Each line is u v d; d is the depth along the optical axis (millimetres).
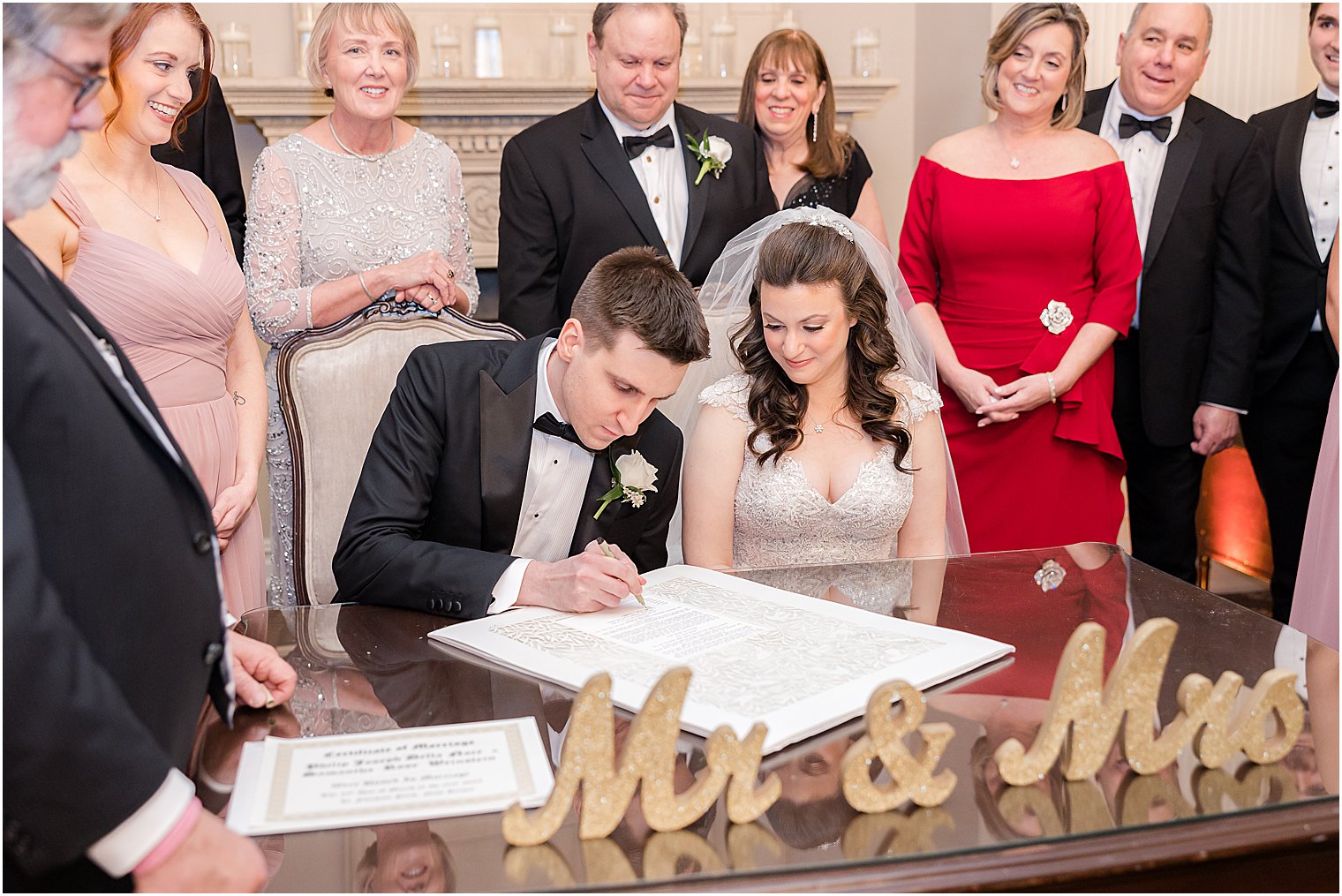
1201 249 3531
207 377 2389
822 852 1113
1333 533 2516
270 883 1066
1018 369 3293
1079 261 3270
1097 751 1243
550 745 1324
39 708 955
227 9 4746
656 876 1074
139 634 1183
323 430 2541
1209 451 3643
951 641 1617
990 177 3289
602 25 3283
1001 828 1156
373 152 3092
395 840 1133
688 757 1281
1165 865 1127
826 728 1347
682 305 1899
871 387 2445
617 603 1738
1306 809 1206
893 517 2482
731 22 5301
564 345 2010
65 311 1155
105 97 2195
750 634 1646
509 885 1062
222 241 2494
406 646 1656
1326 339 3600
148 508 1180
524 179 3365
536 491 2174
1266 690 1277
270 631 1729
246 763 1283
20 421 1093
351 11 2900
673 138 3445
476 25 4914
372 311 2623
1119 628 1706
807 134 3916
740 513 2502
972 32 4906
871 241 2631
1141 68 3506
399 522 2029
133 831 1011
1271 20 4414
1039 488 3332
